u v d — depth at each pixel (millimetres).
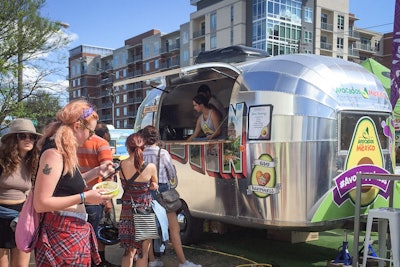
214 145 5297
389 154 5281
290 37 50562
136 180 4105
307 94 4578
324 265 5156
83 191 2768
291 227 4547
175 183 5891
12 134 3545
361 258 4699
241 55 6258
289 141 4531
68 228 2676
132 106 75938
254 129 4801
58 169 2562
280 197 4555
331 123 4609
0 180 3523
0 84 12859
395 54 7078
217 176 5254
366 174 4352
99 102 85812
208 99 6422
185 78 6582
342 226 4781
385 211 4223
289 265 5180
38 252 2664
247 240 6371
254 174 4785
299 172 4500
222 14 52531
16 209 3535
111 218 4922
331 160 4598
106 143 4484
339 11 57062
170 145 6000
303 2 52344
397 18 7027
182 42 62844
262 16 48125
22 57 13023
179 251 4953
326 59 5062
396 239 4125
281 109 4605
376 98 5125
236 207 5012
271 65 4953
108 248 6023
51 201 2500
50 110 13867
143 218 4059
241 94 5023
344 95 4773
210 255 5566
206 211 5457
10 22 12406
